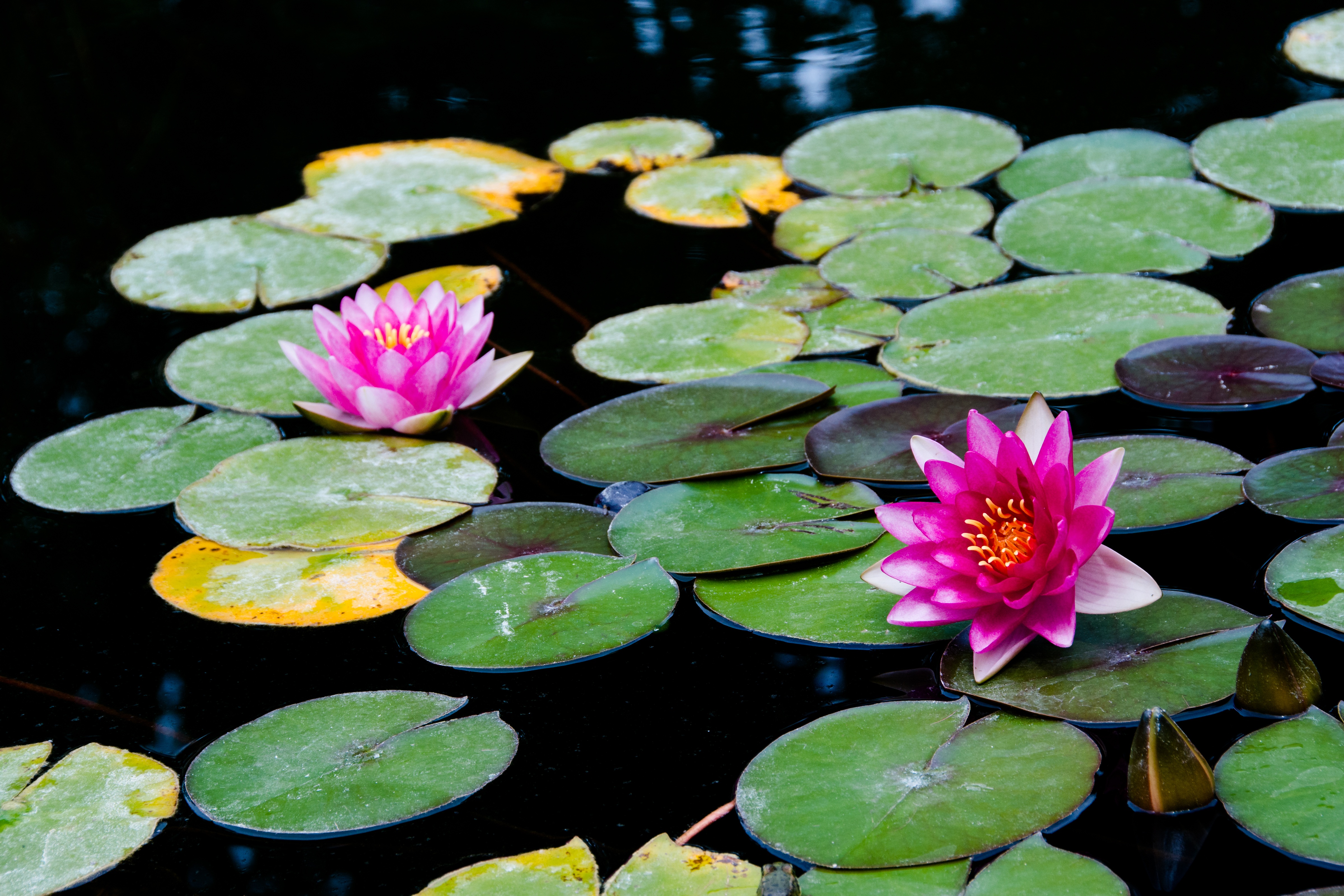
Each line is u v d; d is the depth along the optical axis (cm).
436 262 248
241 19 411
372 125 327
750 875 101
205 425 192
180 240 265
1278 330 185
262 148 317
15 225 282
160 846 112
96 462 183
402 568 153
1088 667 122
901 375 188
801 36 362
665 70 347
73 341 226
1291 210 228
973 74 318
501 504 167
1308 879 96
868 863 100
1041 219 237
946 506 127
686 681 130
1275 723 112
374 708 128
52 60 383
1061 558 119
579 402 193
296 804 115
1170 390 173
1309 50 303
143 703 133
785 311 215
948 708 119
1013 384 180
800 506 155
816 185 270
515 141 310
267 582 152
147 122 338
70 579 156
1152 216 231
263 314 233
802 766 114
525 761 120
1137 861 99
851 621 134
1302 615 124
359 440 186
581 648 133
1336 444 154
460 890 103
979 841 101
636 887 101
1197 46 318
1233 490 147
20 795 119
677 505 158
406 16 410
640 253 247
